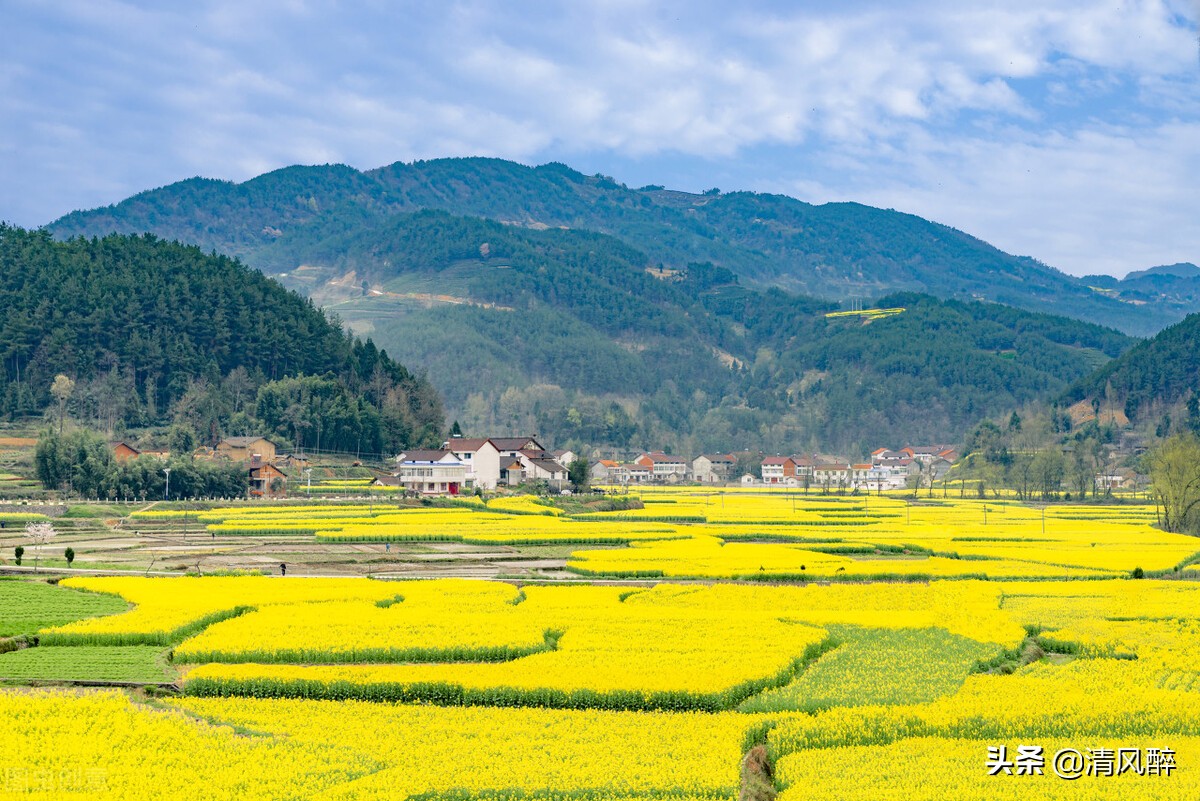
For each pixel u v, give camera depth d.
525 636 77.50
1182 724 58.22
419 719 59.00
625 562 124.75
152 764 50.81
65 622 82.19
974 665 72.00
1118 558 132.62
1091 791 47.72
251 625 80.62
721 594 101.06
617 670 67.31
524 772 50.22
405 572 118.44
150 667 69.75
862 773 50.25
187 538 151.62
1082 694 63.78
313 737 55.44
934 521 190.12
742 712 61.16
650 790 48.31
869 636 81.88
